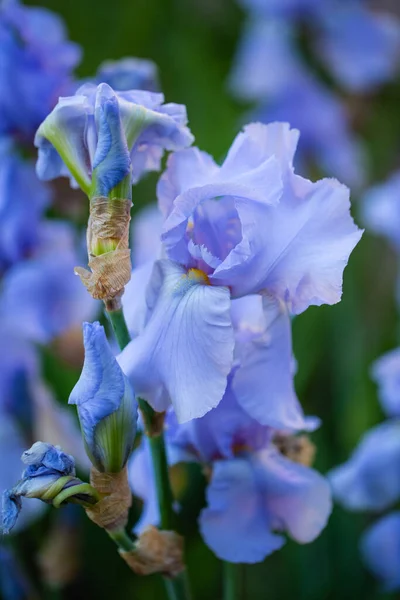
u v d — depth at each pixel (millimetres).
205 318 680
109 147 673
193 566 1078
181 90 1680
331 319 1303
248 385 720
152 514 776
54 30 1011
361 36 1660
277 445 797
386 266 1495
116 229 681
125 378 673
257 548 760
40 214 1035
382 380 1031
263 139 716
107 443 675
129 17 1661
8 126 1009
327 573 1064
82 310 1035
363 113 1693
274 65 1650
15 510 666
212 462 777
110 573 1085
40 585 1079
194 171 716
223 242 723
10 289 1018
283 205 699
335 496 1036
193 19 1802
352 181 1604
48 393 1036
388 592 1050
